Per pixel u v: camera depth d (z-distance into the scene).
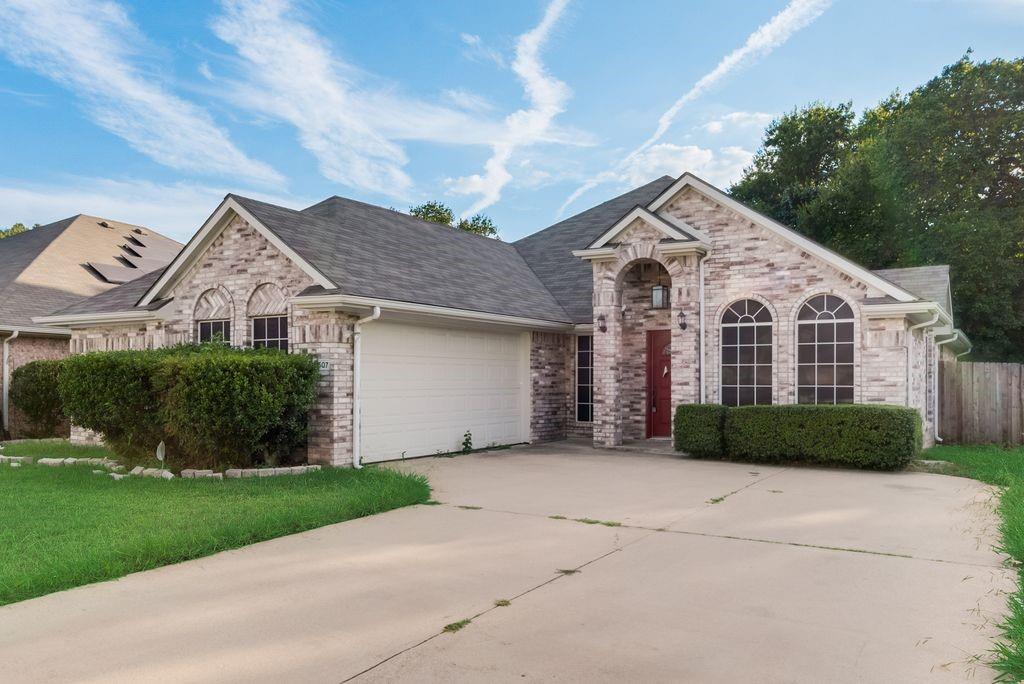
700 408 13.69
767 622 4.86
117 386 11.48
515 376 16.97
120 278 24.39
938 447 15.89
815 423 12.43
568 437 18.28
